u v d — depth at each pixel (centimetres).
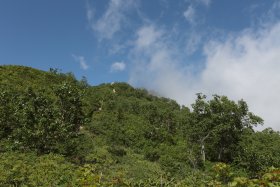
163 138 6303
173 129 7350
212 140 5625
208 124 5506
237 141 5612
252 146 5259
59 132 4016
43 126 3900
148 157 5041
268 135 5966
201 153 5459
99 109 7444
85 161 3862
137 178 3209
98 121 6297
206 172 4478
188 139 5744
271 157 4988
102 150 4447
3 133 4019
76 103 4634
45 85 6744
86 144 4350
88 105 6956
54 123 3978
